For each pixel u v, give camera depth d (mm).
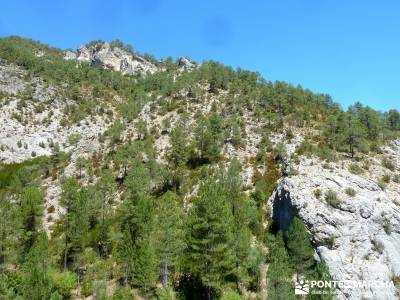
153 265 65188
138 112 170000
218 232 62938
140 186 91750
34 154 160875
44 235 79125
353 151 111312
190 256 63281
